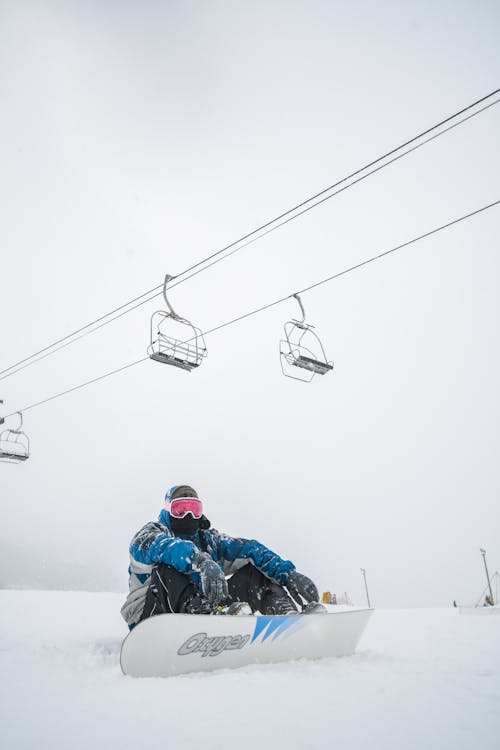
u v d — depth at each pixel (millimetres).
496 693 1680
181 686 1818
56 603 7504
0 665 2402
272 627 2277
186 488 2988
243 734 1295
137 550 2602
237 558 2883
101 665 2406
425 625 4789
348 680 1887
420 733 1293
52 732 1351
